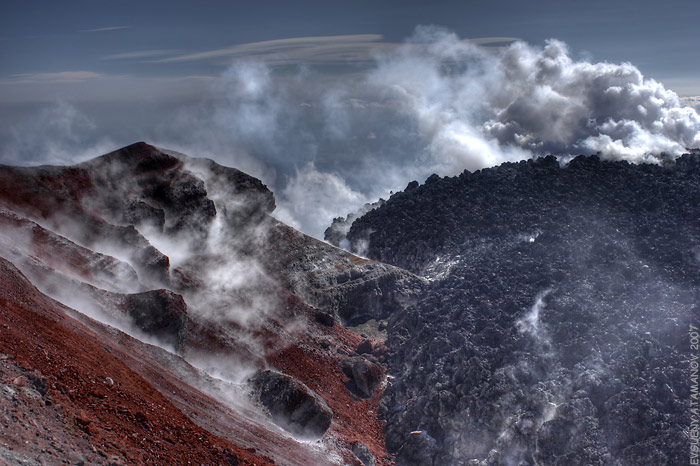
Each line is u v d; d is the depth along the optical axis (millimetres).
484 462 41031
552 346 48344
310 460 36219
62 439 16750
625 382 42125
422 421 46375
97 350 26219
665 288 53344
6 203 48625
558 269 61688
